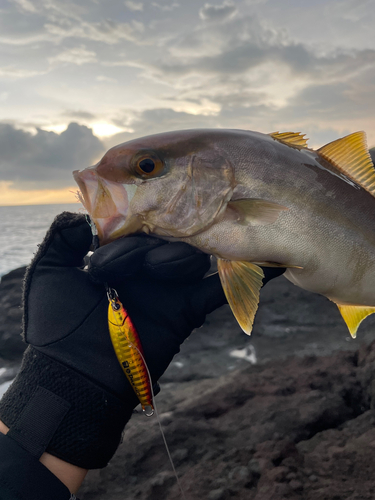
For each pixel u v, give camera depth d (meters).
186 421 0.40
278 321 0.80
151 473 0.35
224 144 0.25
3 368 0.63
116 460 0.36
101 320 0.22
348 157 0.29
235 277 0.25
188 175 0.24
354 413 0.43
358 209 0.27
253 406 0.42
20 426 0.19
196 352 0.72
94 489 0.33
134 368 0.21
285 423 0.39
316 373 0.48
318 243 0.26
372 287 0.28
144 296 0.23
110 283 0.22
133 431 0.40
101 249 0.22
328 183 0.27
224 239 0.25
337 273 0.27
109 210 0.24
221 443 0.37
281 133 0.29
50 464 0.19
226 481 0.31
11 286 0.76
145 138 0.25
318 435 0.37
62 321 0.21
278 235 0.25
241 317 0.24
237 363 0.66
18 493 0.17
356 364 0.50
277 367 0.51
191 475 0.32
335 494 0.29
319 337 0.74
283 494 0.29
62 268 0.23
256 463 0.32
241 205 0.24
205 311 0.24
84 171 0.24
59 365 0.20
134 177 0.24
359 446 0.34
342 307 0.31
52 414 0.19
